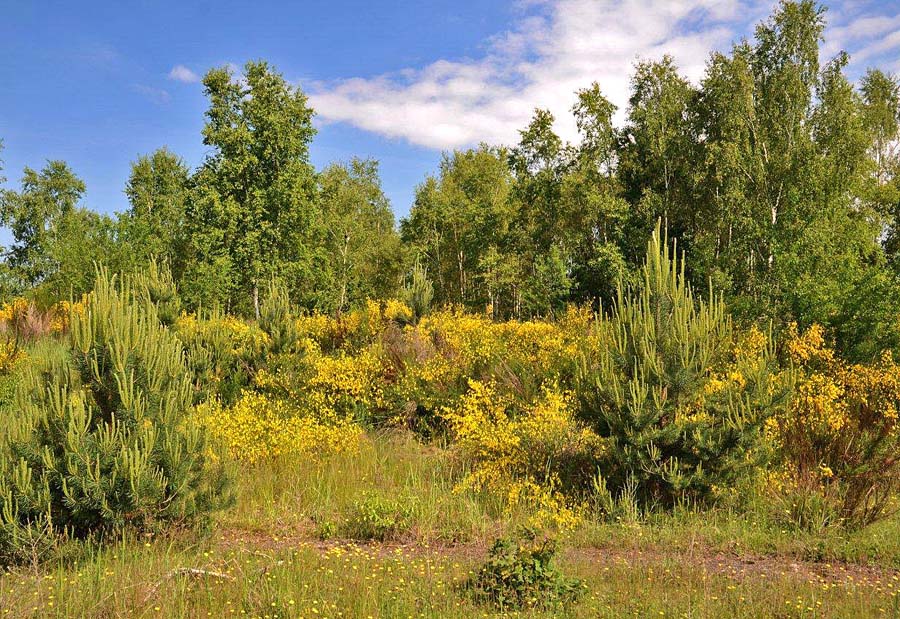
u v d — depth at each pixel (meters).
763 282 18.41
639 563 5.81
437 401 10.91
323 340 16.52
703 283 26.48
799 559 6.13
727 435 7.08
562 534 6.56
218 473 6.41
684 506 7.20
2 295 36.44
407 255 43.34
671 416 7.44
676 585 5.29
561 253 34.12
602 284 33.00
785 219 17.53
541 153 35.62
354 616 4.58
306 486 7.96
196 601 4.69
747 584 5.23
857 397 9.73
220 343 12.40
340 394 11.54
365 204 46.88
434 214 42.31
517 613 4.49
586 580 5.27
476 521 7.01
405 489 7.72
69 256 29.14
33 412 5.77
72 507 5.59
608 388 7.37
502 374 10.81
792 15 26.77
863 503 7.05
